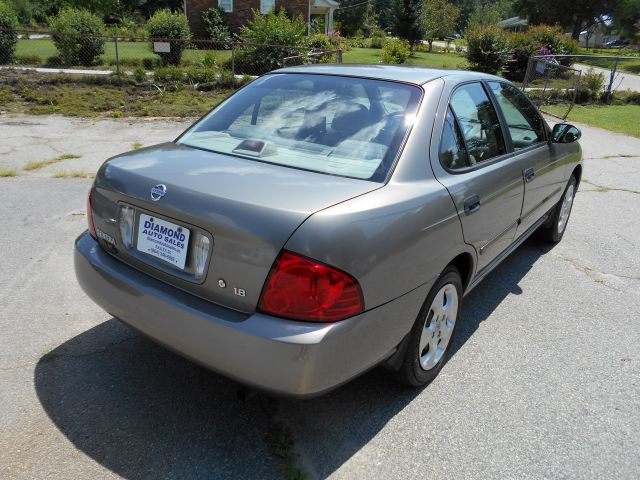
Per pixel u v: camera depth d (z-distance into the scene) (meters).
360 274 2.14
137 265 2.52
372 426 2.63
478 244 3.11
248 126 2.97
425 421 2.68
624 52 51.66
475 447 2.53
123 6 42.06
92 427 2.51
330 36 34.56
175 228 2.32
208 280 2.21
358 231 2.14
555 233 5.20
